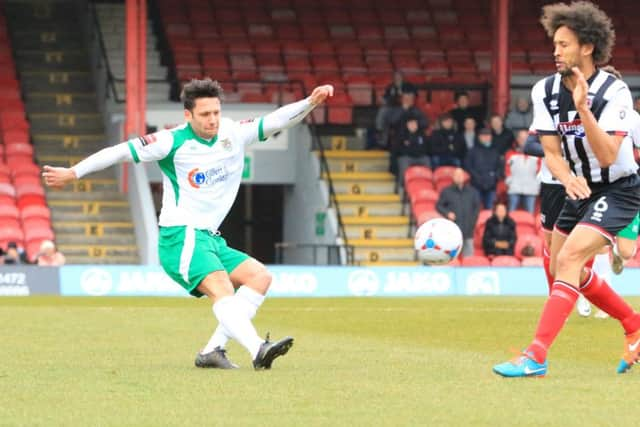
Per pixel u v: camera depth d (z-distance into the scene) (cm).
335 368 2709
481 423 1975
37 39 9394
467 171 7744
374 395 2267
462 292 6719
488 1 9812
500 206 7175
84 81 9125
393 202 8088
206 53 9006
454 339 3609
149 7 9419
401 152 8050
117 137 8238
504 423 1973
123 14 9275
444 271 6706
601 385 2386
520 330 3944
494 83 8544
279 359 2928
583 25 2434
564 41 2448
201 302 5756
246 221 9362
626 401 2189
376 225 7988
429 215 7744
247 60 9050
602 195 2523
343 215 8056
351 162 8325
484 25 9662
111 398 2245
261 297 2745
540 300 5938
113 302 5781
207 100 2647
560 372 2633
